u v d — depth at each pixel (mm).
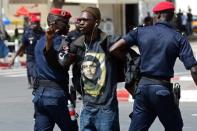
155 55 9977
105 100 9805
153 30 10055
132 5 65250
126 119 18297
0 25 49031
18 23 57781
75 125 10516
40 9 59719
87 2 57500
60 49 10086
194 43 61188
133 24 65250
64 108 10234
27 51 23969
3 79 32125
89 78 9836
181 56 9938
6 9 59781
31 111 20016
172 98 10016
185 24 68125
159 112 10055
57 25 10242
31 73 24969
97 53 9836
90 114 9844
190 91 23688
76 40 10047
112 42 9820
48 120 10305
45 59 10172
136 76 10070
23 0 60250
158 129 16281
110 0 58281
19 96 24234
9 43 46594
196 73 9828
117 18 63219
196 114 19250
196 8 80375
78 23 9938
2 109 20594
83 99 9984
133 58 10055
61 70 10172
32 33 23047
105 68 9812
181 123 10273
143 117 10141
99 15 9914
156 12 10188
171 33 10000
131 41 10039
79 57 10008
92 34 9859
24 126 17047
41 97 10172
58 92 10148
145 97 10055
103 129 9766
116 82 9930
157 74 9953
